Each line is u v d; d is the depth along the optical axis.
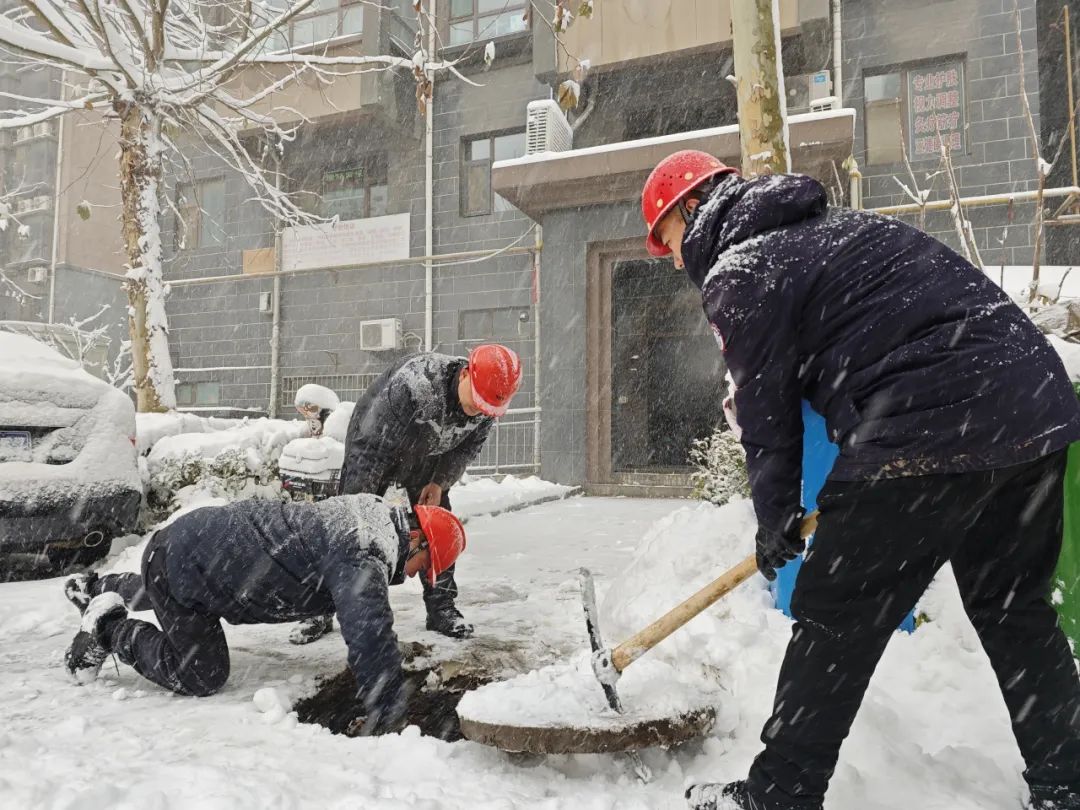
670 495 10.48
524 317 12.59
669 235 2.17
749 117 3.84
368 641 2.47
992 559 1.88
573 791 2.07
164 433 7.45
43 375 5.00
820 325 1.70
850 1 10.98
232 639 3.56
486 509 8.23
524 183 10.80
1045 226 9.85
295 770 2.08
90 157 17.27
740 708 2.44
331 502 2.73
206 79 9.83
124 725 2.43
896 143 10.77
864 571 1.66
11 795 1.81
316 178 14.37
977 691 2.43
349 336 13.80
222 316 14.75
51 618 4.05
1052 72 11.63
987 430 1.55
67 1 10.54
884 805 1.89
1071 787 1.80
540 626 3.76
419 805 1.85
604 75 11.70
